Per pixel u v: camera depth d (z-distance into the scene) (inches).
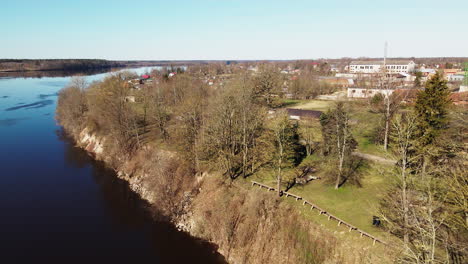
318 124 2455.7
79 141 3230.8
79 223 1782.7
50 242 1593.3
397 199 1213.7
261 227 1478.8
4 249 1520.7
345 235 1259.8
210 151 2047.2
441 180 1128.8
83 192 2175.2
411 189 1160.2
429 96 1412.4
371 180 1621.6
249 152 1956.2
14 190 2165.4
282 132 1641.2
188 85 3779.5
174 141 2337.6
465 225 925.8
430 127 1382.9
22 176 2402.8
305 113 2716.5
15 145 3105.3
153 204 1993.1
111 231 1712.6
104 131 3031.5
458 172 1019.3
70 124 3558.1
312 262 1262.3
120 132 2640.3
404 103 2320.4
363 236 1223.5
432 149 1279.5
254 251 1429.6
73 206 1980.8
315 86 4234.7
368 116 2379.4
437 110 1392.7
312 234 1330.0
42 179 2365.9
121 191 2201.0
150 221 1824.6
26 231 1681.8
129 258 1482.5
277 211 1491.1
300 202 1515.7
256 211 1525.6
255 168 1920.5
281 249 1365.7
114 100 2792.8
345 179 1658.5
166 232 1716.3
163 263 1450.5
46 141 3267.7
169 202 1919.3
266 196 1583.4
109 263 1441.9
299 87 4170.8
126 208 1967.3
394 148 1300.4
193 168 2074.3
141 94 3698.3
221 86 4003.4
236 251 1482.5
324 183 1669.5
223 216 1627.7
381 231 1216.2
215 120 2085.4
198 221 1726.1
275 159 1684.3
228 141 1998.0
